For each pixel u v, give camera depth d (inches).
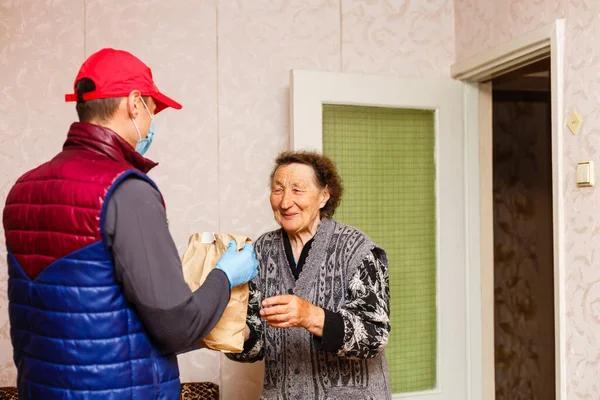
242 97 100.0
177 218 97.4
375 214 103.8
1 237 92.0
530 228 151.7
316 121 95.9
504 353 150.1
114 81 45.8
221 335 53.1
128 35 95.4
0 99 91.7
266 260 67.4
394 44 107.0
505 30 94.4
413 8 108.0
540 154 152.1
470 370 107.3
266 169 101.0
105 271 42.0
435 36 109.2
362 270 62.1
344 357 62.6
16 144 92.3
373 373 63.5
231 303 53.8
